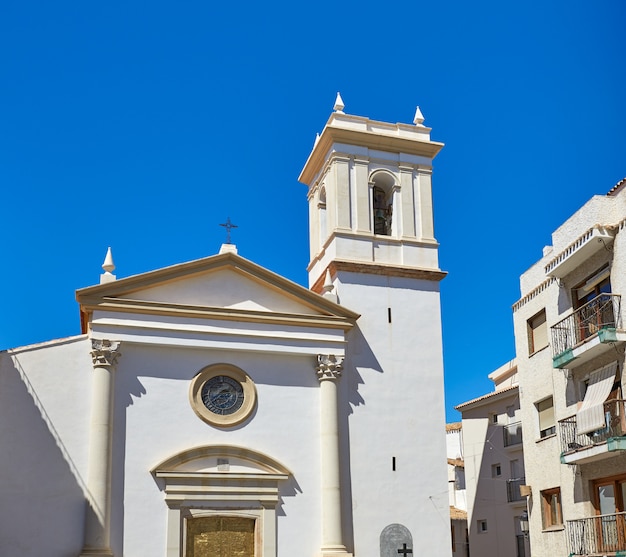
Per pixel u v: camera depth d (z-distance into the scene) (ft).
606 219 92.07
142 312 93.91
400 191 112.27
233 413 95.50
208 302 97.91
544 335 106.11
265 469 94.07
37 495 86.58
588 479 91.09
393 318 105.91
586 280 94.99
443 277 109.50
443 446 102.42
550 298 103.14
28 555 84.69
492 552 148.15
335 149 110.93
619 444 81.66
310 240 120.06
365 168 111.45
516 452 145.18
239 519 92.32
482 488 153.58
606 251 90.02
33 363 90.43
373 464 98.89
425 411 103.14
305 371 99.81
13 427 87.92
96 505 86.38
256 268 99.81
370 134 111.65
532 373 107.76
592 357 91.61
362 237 108.27
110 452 89.10
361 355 102.83
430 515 99.09
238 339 96.89
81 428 89.76
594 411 87.61
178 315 95.20
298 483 95.25
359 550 95.30
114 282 93.40
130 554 87.10
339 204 108.78
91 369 92.02
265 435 95.81
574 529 91.04
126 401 91.97
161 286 96.68
